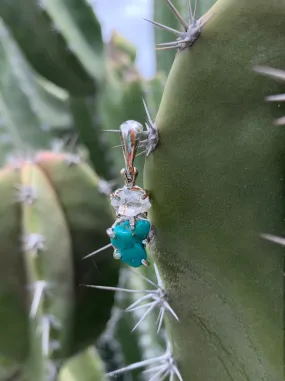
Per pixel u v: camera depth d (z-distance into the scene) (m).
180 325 0.08
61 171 0.11
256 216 0.07
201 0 0.11
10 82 0.18
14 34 0.14
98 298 0.11
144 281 0.12
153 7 0.13
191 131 0.07
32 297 0.09
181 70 0.07
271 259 0.07
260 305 0.07
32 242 0.09
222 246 0.07
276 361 0.07
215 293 0.07
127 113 0.14
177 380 0.08
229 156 0.07
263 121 0.07
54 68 0.15
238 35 0.07
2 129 0.17
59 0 0.15
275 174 0.06
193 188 0.07
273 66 0.06
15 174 0.10
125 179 0.07
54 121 0.18
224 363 0.08
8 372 0.10
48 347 0.10
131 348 0.14
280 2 0.06
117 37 0.16
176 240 0.07
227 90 0.07
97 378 0.13
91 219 0.11
